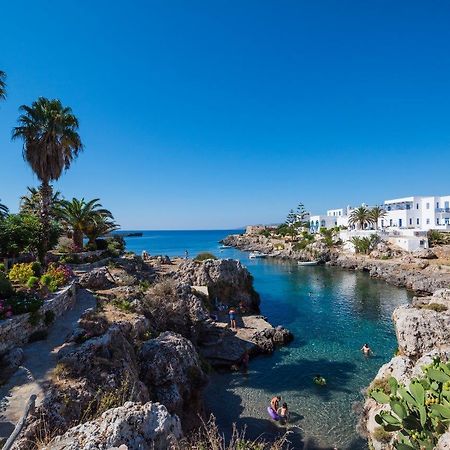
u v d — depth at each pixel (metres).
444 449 6.55
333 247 93.19
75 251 35.97
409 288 53.16
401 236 82.69
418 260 66.44
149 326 19.41
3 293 15.23
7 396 10.22
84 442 6.18
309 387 20.34
